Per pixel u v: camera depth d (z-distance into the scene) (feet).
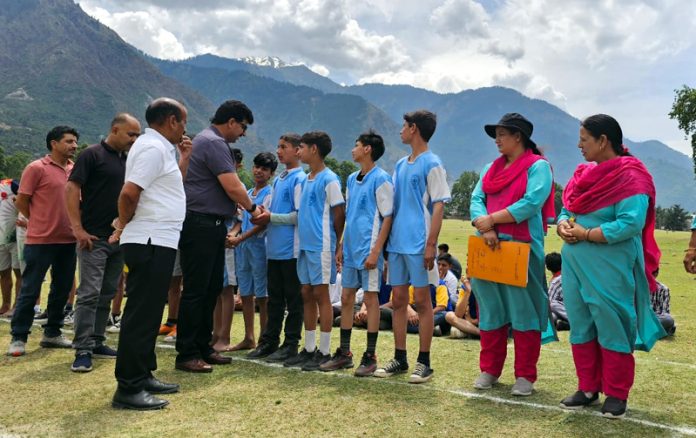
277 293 19.90
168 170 14.80
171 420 13.16
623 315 13.89
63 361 18.61
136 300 14.20
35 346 20.74
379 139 18.13
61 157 20.86
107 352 19.44
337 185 18.71
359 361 19.39
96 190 18.67
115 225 15.80
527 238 15.55
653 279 14.51
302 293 18.89
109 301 19.67
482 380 15.99
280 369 18.12
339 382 16.53
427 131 17.51
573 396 14.38
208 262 17.78
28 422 12.96
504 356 16.17
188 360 17.79
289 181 19.92
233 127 18.84
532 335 15.46
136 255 14.17
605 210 14.14
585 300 14.21
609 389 13.78
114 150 19.34
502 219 15.30
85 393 15.19
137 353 14.05
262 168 22.67
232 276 21.79
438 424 13.02
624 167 14.03
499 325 15.98
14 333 19.38
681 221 328.08
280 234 19.39
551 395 15.40
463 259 75.25
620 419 13.43
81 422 12.97
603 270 14.02
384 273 27.55
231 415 13.55
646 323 14.17
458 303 24.34
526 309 15.43
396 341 17.89
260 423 13.00
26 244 19.77
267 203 22.13
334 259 18.95
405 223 17.26
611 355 13.75
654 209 14.30
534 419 13.42
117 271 19.75
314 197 18.65
